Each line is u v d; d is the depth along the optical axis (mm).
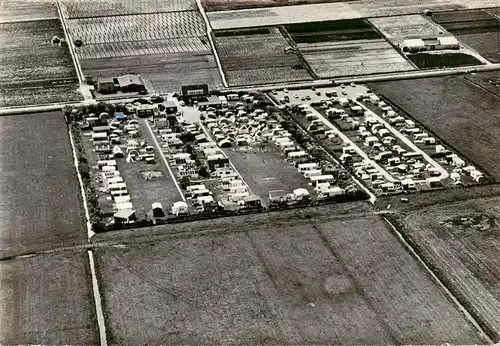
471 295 130125
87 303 128125
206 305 127750
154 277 136125
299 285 133375
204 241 148500
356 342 117562
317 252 144000
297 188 171375
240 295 130500
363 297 129750
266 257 142500
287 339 118500
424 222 155000
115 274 137000
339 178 174750
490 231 150875
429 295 130125
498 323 122188
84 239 149625
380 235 150000
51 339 118562
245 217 158250
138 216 158375
